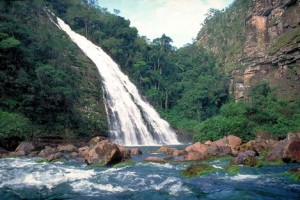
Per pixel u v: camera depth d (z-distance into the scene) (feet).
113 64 219.20
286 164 56.44
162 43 282.77
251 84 217.97
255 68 219.61
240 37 277.64
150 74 238.48
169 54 282.77
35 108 120.37
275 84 189.47
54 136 120.88
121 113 175.32
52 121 125.80
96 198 34.30
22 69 123.75
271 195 34.30
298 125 115.75
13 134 98.94
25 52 129.80
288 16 195.72
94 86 171.94
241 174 46.73
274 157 59.77
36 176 45.83
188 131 196.03
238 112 118.21
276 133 106.01
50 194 36.22
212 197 34.04
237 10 317.83
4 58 119.96
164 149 93.81
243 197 33.55
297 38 174.50
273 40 209.56
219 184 39.99
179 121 209.56
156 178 44.29
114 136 158.10
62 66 155.63
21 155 83.92
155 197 34.45
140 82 230.07
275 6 212.64
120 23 249.75
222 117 119.96
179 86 245.86
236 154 73.15
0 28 127.75
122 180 43.09
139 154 88.17
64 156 72.64
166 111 223.71
